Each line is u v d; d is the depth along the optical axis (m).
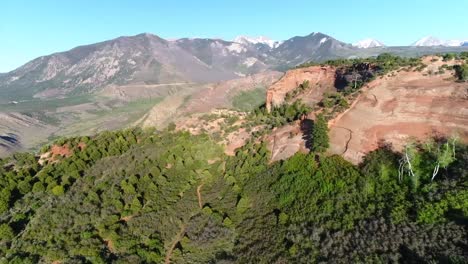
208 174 73.81
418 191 50.09
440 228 42.78
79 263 47.34
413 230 44.19
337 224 50.09
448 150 51.97
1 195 69.31
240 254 51.47
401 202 49.38
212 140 84.50
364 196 53.34
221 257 51.53
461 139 55.47
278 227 54.34
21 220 62.19
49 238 53.66
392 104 67.75
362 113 68.88
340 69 93.62
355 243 45.72
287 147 71.81
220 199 65.81
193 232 57.00
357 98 73.06
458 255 38.19
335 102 76.19
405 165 54.06
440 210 45.00
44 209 62.75
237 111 108.75
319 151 64.25
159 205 62.78
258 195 63.84
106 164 81.31
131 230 55.97
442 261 38.62
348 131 66.44
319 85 96.19
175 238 56.66
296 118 82.25
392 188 52.72
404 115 64.38
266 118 90.88
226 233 55.81
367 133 64.19
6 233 56.53
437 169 50.53
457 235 40.91
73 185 72.19
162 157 78.25
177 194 67.69
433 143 56.81
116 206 60.69
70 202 63.34
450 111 60.34
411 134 60.31
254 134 82.75
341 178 57.72
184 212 62.06
